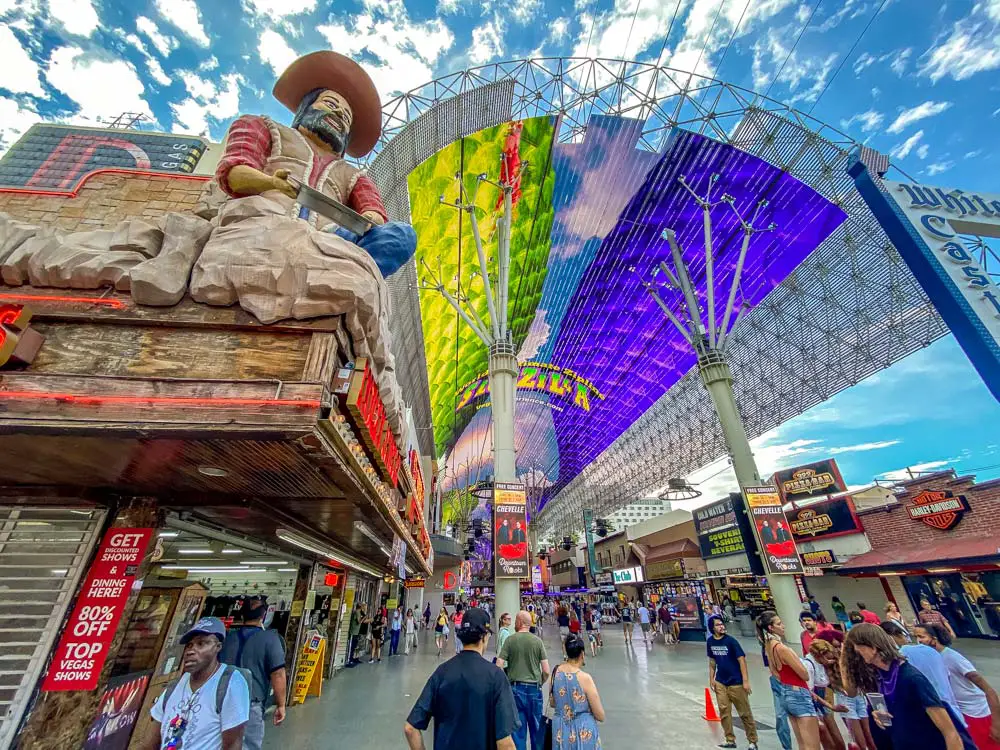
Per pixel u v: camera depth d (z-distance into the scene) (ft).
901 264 76.33
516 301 115.55
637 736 19.71
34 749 10.50
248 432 8.45
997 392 18.69
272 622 27.53
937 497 53.47
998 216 23.48
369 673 36.73
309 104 18.04
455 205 74.13
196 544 19.42
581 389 160.35
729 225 96.17
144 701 14.34
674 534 106.73
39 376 8.55
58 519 12.91
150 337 9.59
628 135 87.71
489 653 46.98
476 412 169.07
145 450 9.80
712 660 19.12
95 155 17.54
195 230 10.92
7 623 11.61
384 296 12.87
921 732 8.63
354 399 10.04
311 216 14.66
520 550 48.37
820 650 15.24
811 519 70.85
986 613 48.39
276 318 9.71
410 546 34.71
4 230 10.50
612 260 111.55
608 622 106.63
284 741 18.72
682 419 145.28
